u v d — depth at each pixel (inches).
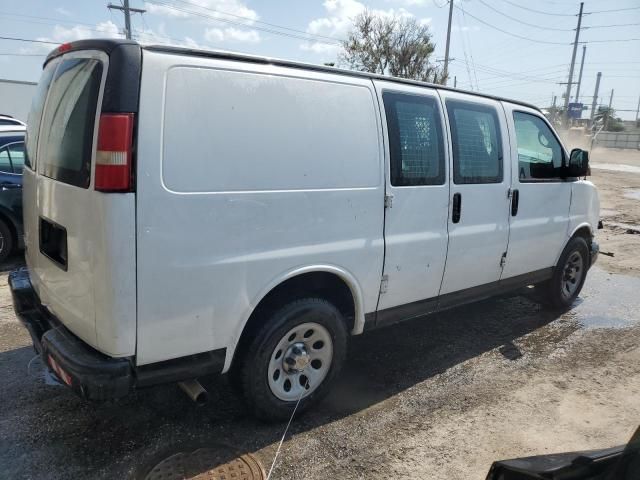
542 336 198.5
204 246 107.2
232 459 117.3
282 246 119.9
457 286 169.8
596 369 171.5
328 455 121.0
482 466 119.6
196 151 104.3
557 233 207.2
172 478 109.9
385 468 117.6
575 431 135.0
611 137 2354.8
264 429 129.2
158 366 108.1
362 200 134.3
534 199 191.3
